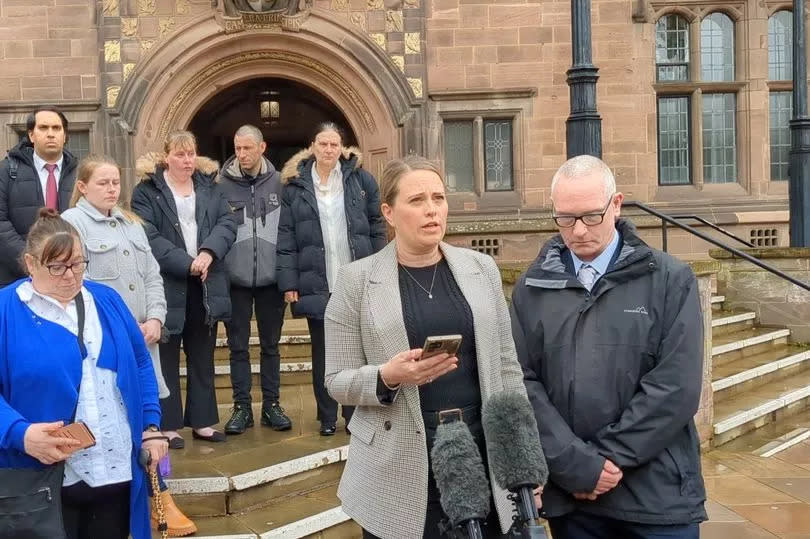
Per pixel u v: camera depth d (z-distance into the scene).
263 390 5.29
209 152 11.84
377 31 9.68
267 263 5.17
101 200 3.81
